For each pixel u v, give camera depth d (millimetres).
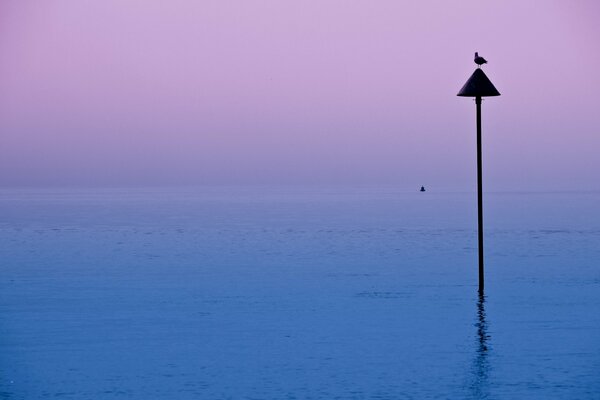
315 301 41750
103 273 55531
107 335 32500
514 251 70875
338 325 34469
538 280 49969
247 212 162500
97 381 25031
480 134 43844
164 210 178000
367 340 31094
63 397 23312
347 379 25016
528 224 111938
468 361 27172
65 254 71125
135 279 51875
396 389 23797
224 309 39219
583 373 25391
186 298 43062
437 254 68750
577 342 30219
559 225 109062
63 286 48406
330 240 85500
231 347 29969
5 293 45281
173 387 24328
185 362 27547
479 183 44219
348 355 28391
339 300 42062
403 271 55812
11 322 35562
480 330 32938
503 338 31125
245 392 23719
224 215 148625
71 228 110562
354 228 105875
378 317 36531
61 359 28047
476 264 60281
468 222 118562
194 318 36562
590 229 100625
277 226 111250
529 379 24734
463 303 40531
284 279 51469
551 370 25812
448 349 29172
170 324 35000
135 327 34281
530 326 33688
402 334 32250
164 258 66688
